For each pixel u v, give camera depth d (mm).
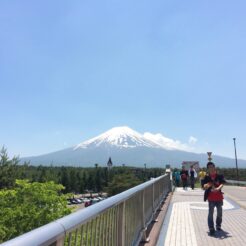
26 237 2260
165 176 21469
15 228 15570
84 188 113562
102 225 4867
